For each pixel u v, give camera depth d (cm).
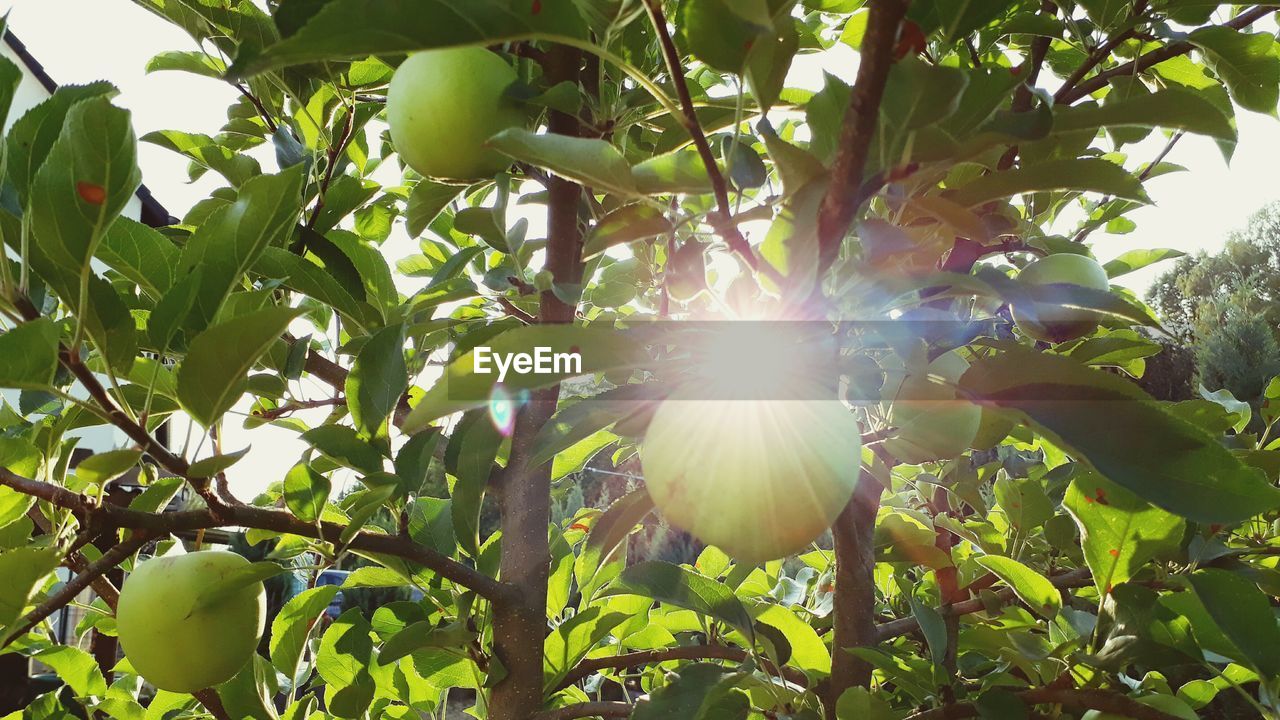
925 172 73
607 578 155
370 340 124
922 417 98
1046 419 69
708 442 65
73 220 80
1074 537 160
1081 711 113
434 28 60
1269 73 138
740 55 74
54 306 137
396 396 122
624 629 164
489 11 62
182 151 172
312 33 57
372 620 153
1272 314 1659
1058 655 109
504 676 123
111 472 90
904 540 161
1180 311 2112
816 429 64
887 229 76
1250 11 142
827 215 63
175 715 167
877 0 57
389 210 200
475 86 114
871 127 59
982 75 78
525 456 131
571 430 94
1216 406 150
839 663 130
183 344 105
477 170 119
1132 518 111
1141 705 98
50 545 108
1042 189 90
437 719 180
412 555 115
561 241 129
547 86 123
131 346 92
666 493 66
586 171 79
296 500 104
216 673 110
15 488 90
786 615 140
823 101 90
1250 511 63
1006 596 158
